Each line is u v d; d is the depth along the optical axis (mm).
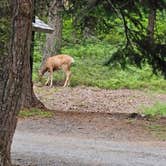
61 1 17906
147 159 11281
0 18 12383
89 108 22547
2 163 7863
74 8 17734
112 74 31953
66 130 15016
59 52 32594
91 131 14969
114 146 12781
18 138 13500
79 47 36281
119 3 17281
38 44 35969
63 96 25750
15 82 7746
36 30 23328
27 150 11836
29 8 7781
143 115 18531
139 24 18312
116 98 25875
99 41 36938
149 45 18031
